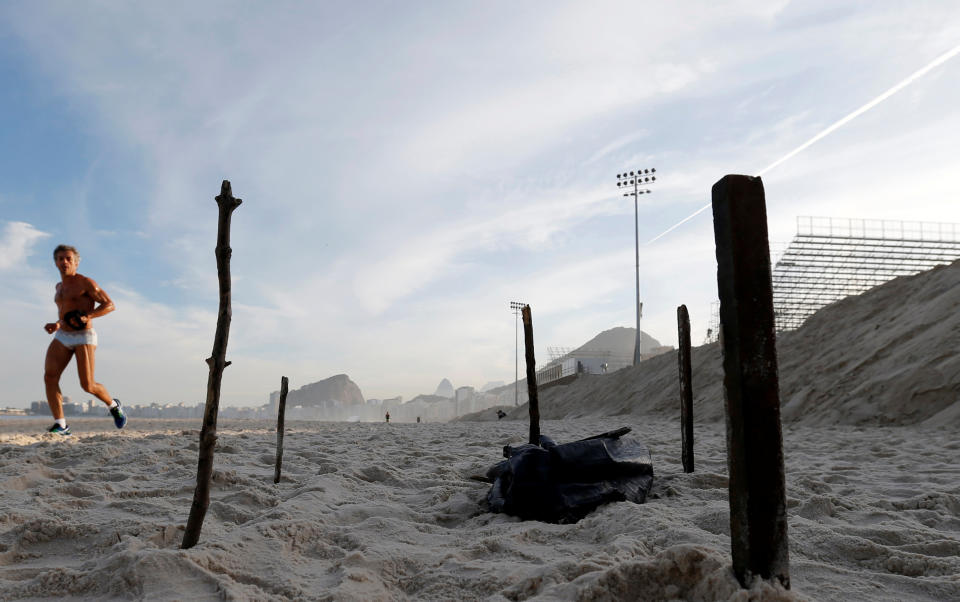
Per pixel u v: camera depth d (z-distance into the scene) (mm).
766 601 1688
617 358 54156
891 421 10945
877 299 17000
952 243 41969
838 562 2572
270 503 3703
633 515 3076
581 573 2209
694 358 23203
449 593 2178
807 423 12469
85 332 7238
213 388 2504
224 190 2457
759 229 1799
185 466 4941
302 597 2064
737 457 1809
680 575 1998
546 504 3439
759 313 1784
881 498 4035
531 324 5770
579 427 14125
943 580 2279
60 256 7125
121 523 2887
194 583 2094
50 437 6953
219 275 2459
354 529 2971
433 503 3912
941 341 11977
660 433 11172
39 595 2080
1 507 3307
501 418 37625
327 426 14414
